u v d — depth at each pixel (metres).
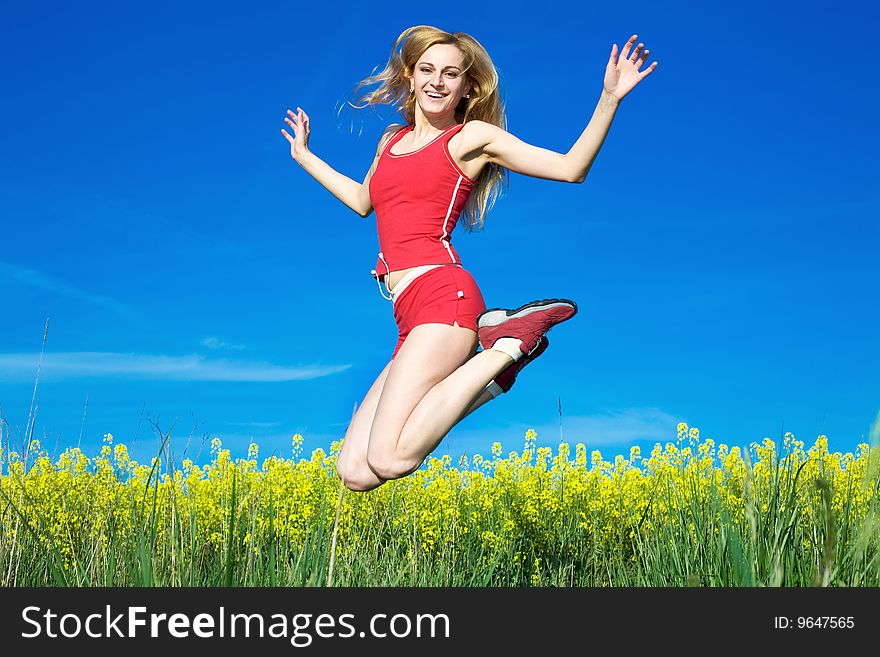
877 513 2.30
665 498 3.68
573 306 2.57
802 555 2.57
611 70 2.44
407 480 4.71
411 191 2.73
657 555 3.15
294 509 4.13
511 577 4.23
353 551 3.54
